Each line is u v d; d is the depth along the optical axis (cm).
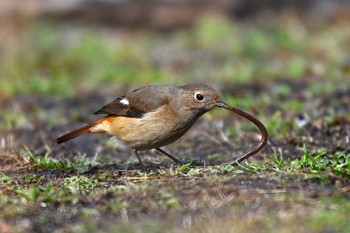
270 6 2964
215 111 1536
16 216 902
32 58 2369
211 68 2212
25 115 1680
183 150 1293
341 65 2014
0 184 1034
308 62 2098
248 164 1038
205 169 1043
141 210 896
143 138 1084
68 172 1123
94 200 945
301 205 865
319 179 951
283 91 1689
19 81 2058
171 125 1073
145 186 975
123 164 1163
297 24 2711
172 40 2772
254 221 829
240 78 1972
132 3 3011
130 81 2075
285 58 2286
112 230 841
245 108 1552
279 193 909
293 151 1216
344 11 2814
